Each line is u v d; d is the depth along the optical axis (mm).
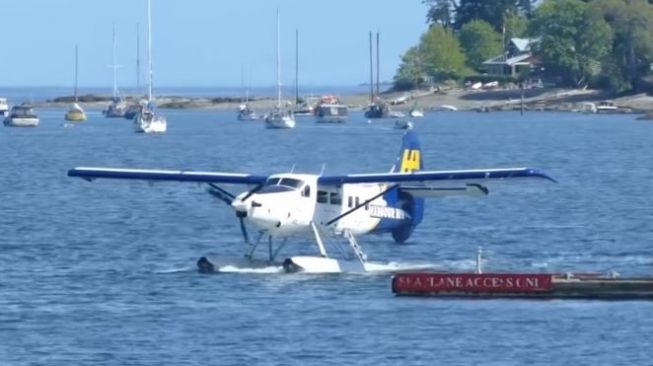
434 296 148625
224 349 124875
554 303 145000
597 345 125938
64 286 156250
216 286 155625
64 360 121125
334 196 166000
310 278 160625
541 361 120438
